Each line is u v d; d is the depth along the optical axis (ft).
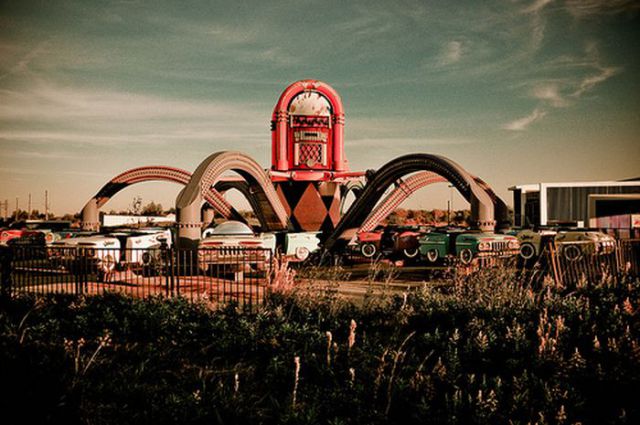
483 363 20.13
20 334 24.11
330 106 110.63
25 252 37.04
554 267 39.27
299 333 23.85
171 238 73.05
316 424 15.16
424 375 18.16
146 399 17.22
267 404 17.24
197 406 16.11
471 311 27.50
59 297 35.06
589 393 16.85
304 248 75.36
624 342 20.11
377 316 28.89
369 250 83.56
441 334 24.00
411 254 76.33
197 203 65.92
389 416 15.71
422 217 280.92
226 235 59.16
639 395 16.53
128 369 20.40
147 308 28.86
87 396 17.10
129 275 52.31
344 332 25.75
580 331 22.53
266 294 32.04
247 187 122.21
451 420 14.62
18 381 16.93
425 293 31.09
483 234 64.18
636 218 145.07
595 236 66.13
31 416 15.12
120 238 64.18
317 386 18.11
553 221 146.51
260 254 51.57
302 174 107.04
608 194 148.25
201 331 25.62
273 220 103.45
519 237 73.00
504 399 16.11
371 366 19.66
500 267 34.19
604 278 35.81
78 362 20.07
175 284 45.98
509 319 25.82
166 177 117.08
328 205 108.99
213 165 71.67
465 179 75.25
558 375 17.74
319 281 36.01
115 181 117.60
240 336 23.53
